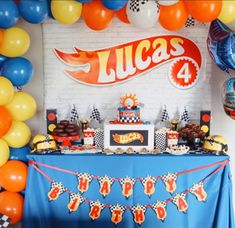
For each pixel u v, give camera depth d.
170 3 2.13
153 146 2.49
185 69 2.71
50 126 2.68
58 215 2.44
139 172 2.40
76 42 2.69
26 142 2.51
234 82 2.32
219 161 2.39
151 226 2.44
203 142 2.53
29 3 2.18
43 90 2.73
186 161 2.39
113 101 2.74
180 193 2.42
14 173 2.41
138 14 2.18
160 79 2.72
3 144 2.37
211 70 2.71
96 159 2.38
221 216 2.41
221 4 2.16
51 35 2.68
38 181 2.41
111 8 2.12
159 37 2.68
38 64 2.70
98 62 2.70
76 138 2.56
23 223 2.42
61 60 2.70
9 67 2.35
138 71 2.71
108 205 2.43
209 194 2.42
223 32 2.38
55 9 2.23
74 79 2.72
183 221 2.43
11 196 2.47
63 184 2.42
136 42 2.69
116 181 2.41
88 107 2.75
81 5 2.26
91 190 2.42
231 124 2.78
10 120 2.32
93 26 2.31
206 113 2.68
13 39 2.30
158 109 2.75
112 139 2.47
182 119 2.75
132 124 2.47
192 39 2.69
